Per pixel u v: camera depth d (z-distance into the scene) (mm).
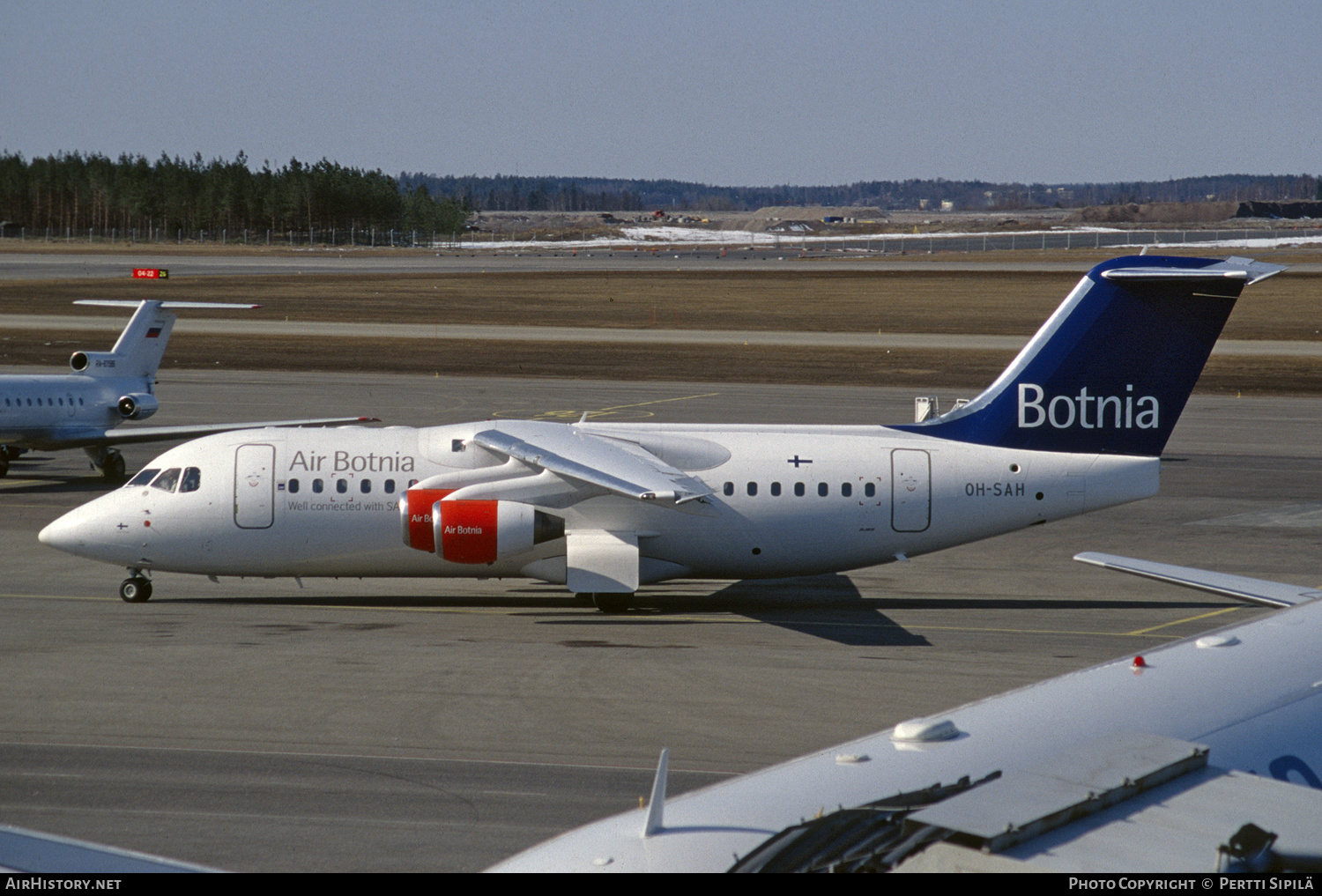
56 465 145000
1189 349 84750
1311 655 31953
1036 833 19641
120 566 92188
